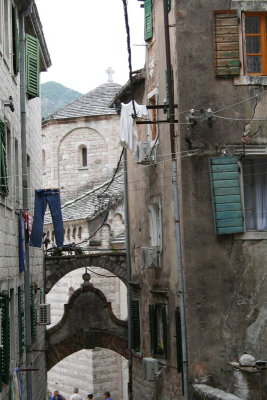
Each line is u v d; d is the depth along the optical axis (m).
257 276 22.91
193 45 23.11
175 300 23.97
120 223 40.59
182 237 22.86
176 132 23.27
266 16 23.44
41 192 25.39
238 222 22.72
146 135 27.97
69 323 34.50
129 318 31.92
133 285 30.16
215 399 20.53
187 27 23.14
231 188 22.80
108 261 34.38
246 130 23.12
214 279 22.78
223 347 22.62
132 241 31.23
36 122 32.16
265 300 22.86
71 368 46.28
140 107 25.41
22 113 25.97
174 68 23.44
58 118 51.56
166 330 25.03
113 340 34.44
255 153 23.09
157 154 25.98
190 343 22.52
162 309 25.53
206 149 22.98
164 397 25.58
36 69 27.91
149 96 27.08
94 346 34.09
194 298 22.66
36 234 25.27
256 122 23.14
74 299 34.47
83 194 47.09
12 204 23.03
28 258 25.91
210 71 23.12
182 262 22.84
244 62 23.17
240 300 22.80
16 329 23.47
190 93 23.03
